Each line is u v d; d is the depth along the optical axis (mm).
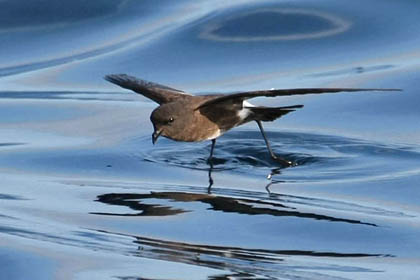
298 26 20516
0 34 21078
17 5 21812
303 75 18750
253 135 15773
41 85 18906
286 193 13031
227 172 14086
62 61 20016
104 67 19562
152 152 15125
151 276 9922
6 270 10055
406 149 15000
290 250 10898
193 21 20938
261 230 11516
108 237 11211
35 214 12141
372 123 16359
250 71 19094
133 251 10719
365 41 19859
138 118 17000
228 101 13062
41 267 10141
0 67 20000
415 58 18922
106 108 17641
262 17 20859
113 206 12461
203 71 19172
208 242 11086
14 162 14727
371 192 13086
